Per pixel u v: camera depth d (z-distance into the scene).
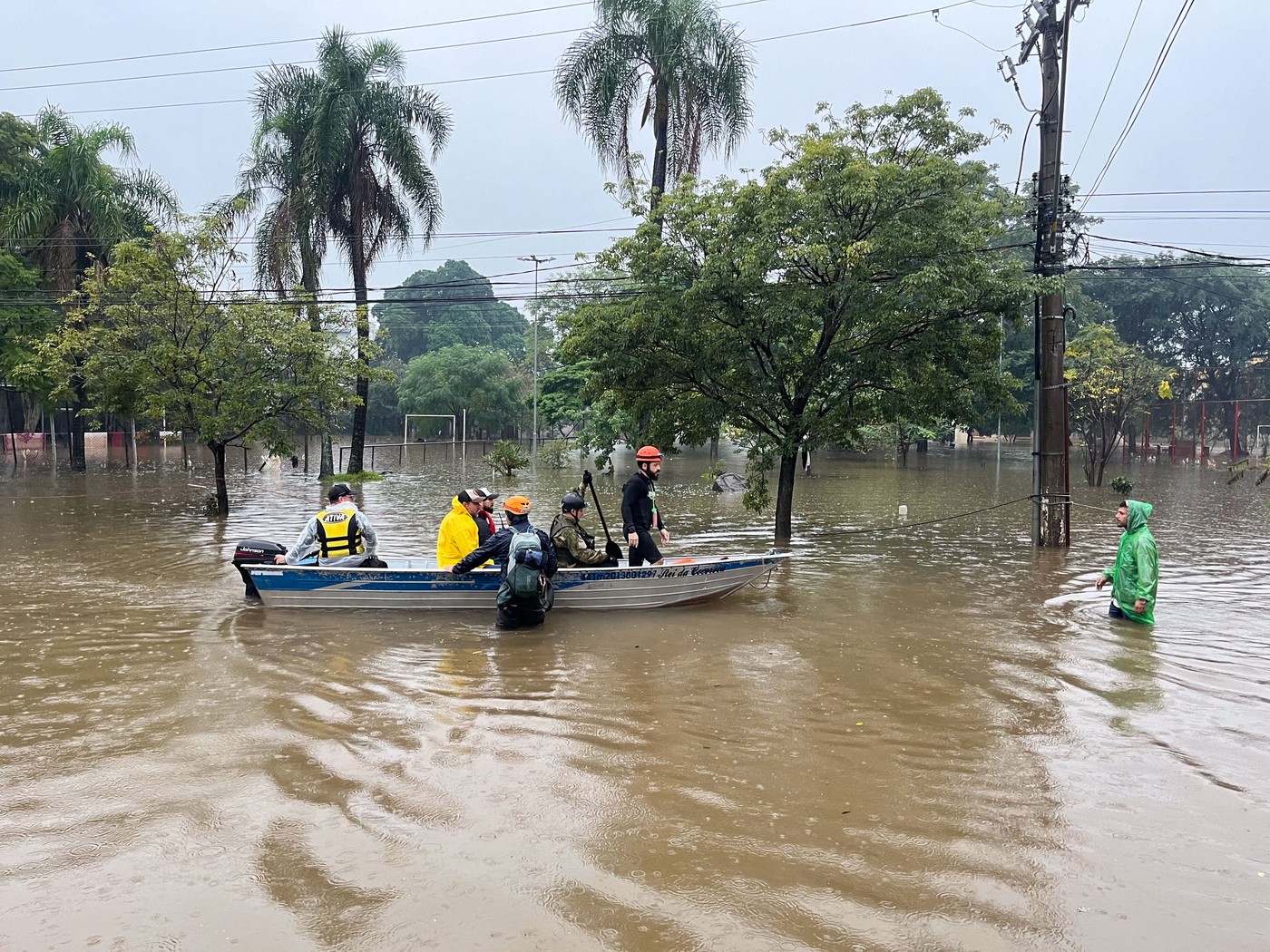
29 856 4.28
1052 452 14.00
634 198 15.08
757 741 5.84
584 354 14.58
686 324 13.52
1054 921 3.74
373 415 70.12
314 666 7.51
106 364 17.61
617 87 25.31
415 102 28.34
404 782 5.15
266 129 27.72
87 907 3.85
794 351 14.53
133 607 9.75
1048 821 4.69
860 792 5.04
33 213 27.48
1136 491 25.08
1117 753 5.62
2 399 42.59
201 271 17.95
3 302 27.64
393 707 6.47
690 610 9.70
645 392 14.74
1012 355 41.16
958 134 13.29
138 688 6.89
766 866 4.21
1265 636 8.55
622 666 7.54
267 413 18.38
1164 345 51.47
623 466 35.00
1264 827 4.62
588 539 9.80
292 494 22.97
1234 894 3.96
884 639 8.46
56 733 5.93
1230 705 6.54
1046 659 7.76
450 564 9.59
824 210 12.55
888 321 13.03
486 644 8.27
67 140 28.67
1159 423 45.31
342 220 28.73
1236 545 14.59
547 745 5.73
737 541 14.76
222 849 4.36
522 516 9.04
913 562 12.84
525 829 4.58
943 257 12.27
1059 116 13.31
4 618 9.20
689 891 3.98
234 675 7.26
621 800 4.93
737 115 25.00
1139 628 8.88
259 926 3.71
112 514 18.34
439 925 3.71
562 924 3.72
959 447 57.44
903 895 3.95
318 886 4.02
